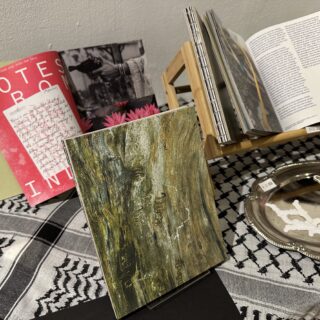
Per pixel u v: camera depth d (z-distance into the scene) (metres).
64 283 0.50
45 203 0.61
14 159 0.57
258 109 0.60
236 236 0.56
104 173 0.42
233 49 0.62
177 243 0.48
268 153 0.75
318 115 0.64
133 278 0.45
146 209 0.46
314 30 0.68
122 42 0.71
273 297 0.48
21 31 0.65
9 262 0.52
